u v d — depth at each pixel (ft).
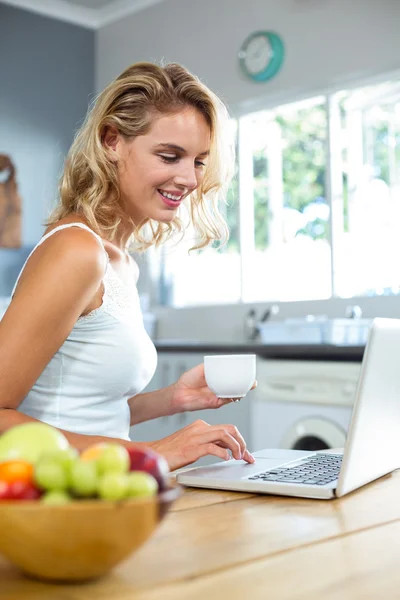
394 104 13.34
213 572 2.46
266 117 15.33
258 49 14.73
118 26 17.87
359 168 13.82
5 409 4.13
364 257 13.65
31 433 2.45
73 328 4.89
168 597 2.20
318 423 10.78
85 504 2.07
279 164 15.07
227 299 15.71
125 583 2.33
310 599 2.20
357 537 2.95
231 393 4.49
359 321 11.69
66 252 4.33
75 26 18.02
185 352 12.76
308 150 14.57
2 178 16.57
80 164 5.24
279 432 11.29
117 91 5.08
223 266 15.83
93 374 4.97
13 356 4.11
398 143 13.26
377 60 13.09
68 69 17.84
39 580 2.35
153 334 16.61
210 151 5.36
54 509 2.06
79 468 2.15
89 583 2.33
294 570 2.49
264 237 15.24
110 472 2.19
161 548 2.75
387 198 13.38
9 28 16.87
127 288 5.15
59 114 17.62
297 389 11.12
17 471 2.23
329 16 13.83
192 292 16.40
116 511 2.10
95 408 5.06
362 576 2.43
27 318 4.16
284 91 14.55
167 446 4.12
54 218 5.37
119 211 5.29
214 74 15.81
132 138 5.06
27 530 2.08
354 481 3.81
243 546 2.79
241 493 3.87
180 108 5.06
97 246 4.49
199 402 5.35
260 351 11.55
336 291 13.87
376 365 3.74
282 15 14.58
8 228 16.56
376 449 4.06
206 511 3.42
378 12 13.08
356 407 3.67
